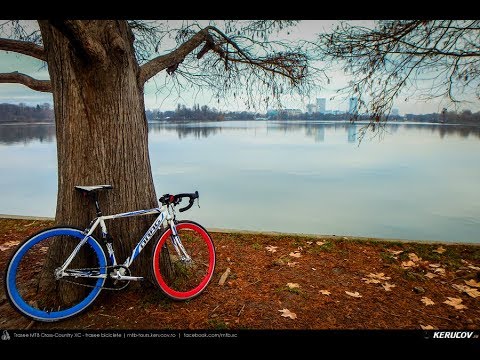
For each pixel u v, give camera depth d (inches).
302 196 542.9
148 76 132.8
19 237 192.7
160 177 699.4
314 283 139.7
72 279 114.0
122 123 118.3
